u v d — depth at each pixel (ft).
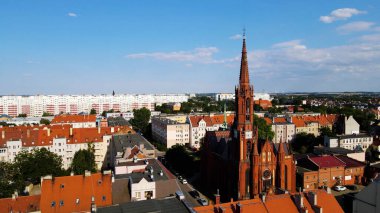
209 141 381.19
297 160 407.23
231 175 324.39
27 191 318.45
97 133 526.98
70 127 577.02
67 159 497.05
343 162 394.11
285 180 327.06
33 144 478.59
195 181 406.62
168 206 173.06
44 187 238.68
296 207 200.54
